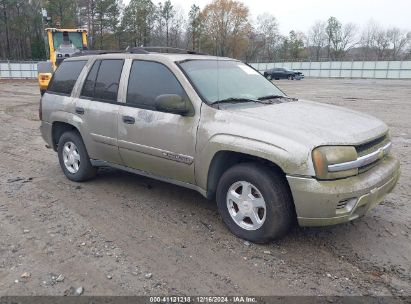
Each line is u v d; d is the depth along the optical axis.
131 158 5.12
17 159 7.50
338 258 3.90
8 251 3.95
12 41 70.75
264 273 3.62
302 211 3.73
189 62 4.89
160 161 4.78
